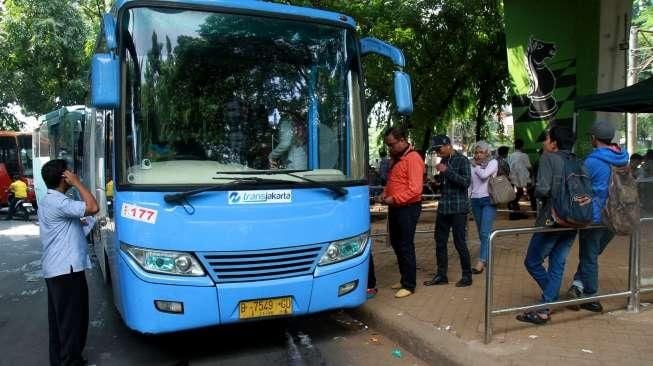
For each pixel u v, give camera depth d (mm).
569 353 4234
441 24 16703
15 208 18016
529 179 12867
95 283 8203
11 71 25266
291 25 5047
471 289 6301
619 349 4289
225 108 4750
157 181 4383
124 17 4527
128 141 4434
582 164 4828
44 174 4562
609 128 5055
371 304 5852
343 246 4828
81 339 4684
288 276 4555
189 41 4703
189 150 4578
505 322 5059
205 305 4324
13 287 8211
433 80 17594
